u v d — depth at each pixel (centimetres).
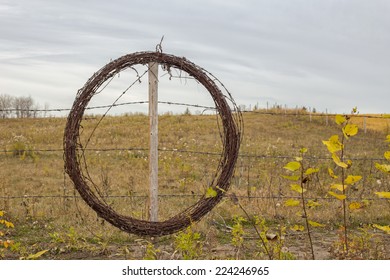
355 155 2345
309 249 763
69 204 1092
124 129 3169
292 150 2409
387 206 1073
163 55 799
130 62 788
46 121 3859
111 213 780
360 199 1099
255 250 745
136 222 787
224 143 820
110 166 1812
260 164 1802
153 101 810
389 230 442
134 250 775
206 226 873
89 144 2586
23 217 978
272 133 3222
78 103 768
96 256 746
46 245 801
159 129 3212
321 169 1544
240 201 1059
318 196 1142
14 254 752
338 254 675
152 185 815
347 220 969
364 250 700
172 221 798
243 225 927
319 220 962
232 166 816
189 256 586
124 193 1282
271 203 1048
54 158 2055
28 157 2042
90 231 836
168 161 1889
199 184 1408
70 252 768
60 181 1509
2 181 1435
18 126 3581
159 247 777
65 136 768
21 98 5222
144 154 2142
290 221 949
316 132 3341
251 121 3653
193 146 2550
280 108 4128
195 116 3869
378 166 450
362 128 3659
